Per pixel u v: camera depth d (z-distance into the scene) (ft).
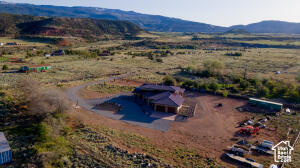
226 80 290.56
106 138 123.54
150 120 154.71
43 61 379.14
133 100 198.08
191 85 251.80
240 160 104.06
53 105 148.36
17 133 123.85
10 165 94.79
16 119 141.69
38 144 111.04
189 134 134.51
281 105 178.29
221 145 121.70
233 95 216.74
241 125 148.56
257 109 182.70
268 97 216.95
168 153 111.24
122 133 132.26
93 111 168.25
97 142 119.34
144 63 424.87
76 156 104.53
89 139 122.11
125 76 304.09
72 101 188.55
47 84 239.30
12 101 162.91
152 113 168.25
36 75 285.64
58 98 152.05
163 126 145.28
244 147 116.57
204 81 266.36
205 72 327.26
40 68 316.40
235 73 331.77
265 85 257.34
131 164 99.96
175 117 161.79
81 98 198.39
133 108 177.78
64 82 254.27
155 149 114.83
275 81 272.31
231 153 112.78
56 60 425.69
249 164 100.73
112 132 132.57
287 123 152.66
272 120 158.20
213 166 100.01
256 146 119.34
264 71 358.02
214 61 335.06
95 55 486.38
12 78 256.93
